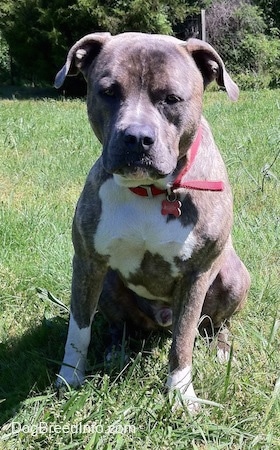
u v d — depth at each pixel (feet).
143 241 2.93
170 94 2.73
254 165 6.65
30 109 11.40
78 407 2.77
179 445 2.69
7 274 4.21
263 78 17.79
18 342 3.53
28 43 17.24
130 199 2.90
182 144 2.86
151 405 2.86
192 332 3.06
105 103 2.78
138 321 3.58
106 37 2.96
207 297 3.43
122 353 3.18
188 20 18.38
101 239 2.97
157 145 2.63
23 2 16.87
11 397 3.02
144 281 3.15
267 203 5.60
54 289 4.08
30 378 3.14
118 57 2.77
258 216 5.21
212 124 9.14
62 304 3.79
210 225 2.97
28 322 3.74
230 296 3.43
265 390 3.08
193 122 2.85
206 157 3.04
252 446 2.68
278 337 3.58
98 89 2.79
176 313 3.11
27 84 22.12
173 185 2.87
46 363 3.32
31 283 4.12
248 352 3.43
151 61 2.73
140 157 2.61
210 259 3.03
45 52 17.40
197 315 3.07
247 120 9.41
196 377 3.15
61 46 16.71
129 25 16.63
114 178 2.89
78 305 3.12
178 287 3.11
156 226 2.90
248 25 18.76
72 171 6.69
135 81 2.73
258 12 19.22
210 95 13.39
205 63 3.00
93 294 3.13
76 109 11.97
